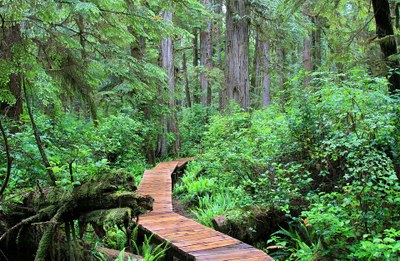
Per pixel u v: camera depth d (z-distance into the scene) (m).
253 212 6.04
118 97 15.89
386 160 5.17
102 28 6.89
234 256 4.20
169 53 18.58
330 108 6.35
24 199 3.87
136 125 13.96
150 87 12.45
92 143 9.44
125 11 6.57
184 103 33.09
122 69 9.78
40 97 6.64
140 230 5.61
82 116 13.18
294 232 6.00
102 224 3.25
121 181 3.39
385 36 7.46
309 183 6.47
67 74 6.72
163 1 7.38
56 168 3.93
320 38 18.02
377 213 4.96
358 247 4.59
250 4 13.62
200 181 9.29
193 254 4.26
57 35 5.97
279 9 9.48
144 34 7.07
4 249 3.78
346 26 12.02
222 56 31.98
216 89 33.56
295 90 7.22
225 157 7.90
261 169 7.52
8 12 4.54
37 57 5.68
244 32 13.87
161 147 18.53
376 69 7.30
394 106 5.86
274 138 7.34
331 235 4.95
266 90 24.20
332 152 6.11
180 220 5.83
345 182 6.02
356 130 5.77
